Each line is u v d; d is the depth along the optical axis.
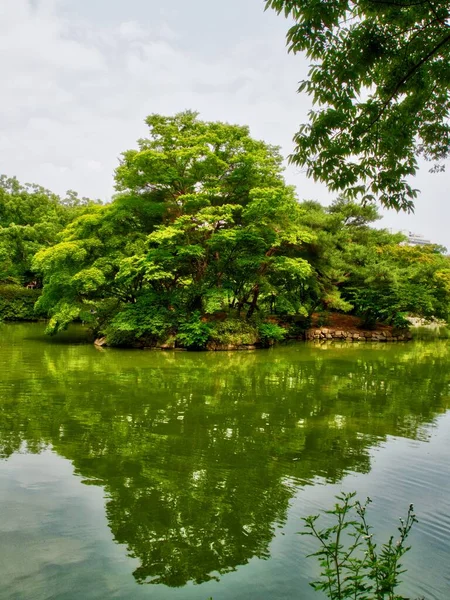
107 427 8.74
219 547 4.68
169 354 19.52
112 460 7.07
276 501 5.77
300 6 4.56
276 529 5.08
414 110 5.22
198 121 22.30
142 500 5.72
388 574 3.13
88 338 24.20
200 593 3.92
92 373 14.31
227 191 22.39
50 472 6.55
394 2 4.41
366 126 5.21
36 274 35.84
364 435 8.66
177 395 11.55
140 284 23.38
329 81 4.99
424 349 24.48
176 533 4.95
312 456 7.45
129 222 22.61
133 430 8.59
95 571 4.23
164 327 20.92
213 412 10.03
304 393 12.23
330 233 27.50
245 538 4.88
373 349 23.81
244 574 4.22
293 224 23.23
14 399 10.72
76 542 4.72
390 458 7.42
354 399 11.69
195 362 17.39
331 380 14.28
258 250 22.11
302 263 21.67
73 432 8.40
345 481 6.45
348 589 3.19
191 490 6.05
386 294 28.20
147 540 4.80
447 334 36.19
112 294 23.33
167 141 20.72
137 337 21.33
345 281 29.75
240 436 8.40
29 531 4.91
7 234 34.69
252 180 21.97
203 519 5.27
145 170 20.53
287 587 4.02
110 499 5.73
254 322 23.56
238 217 22.81
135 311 21.12
